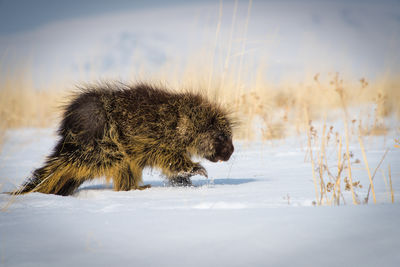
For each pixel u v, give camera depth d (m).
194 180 21.48
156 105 19.12
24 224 10.86
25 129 50.00
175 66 34.81
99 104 18.59
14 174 23.89
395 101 44.66
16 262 8.15
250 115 34.44
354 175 19.17
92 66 42.34
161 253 8.44
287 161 26.19
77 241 9.34
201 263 7.91
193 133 19.45
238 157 29.22
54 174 18.00
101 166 18.33
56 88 52.06
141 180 19.69
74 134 18.11
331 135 35.59
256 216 10.60
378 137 34.44
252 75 36.09
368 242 8.52
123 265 7.93
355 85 43.47
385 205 11.16
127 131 18.67
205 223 10.22
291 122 41.94
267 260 7.93
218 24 31.86
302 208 11.27
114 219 11.09
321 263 7.74
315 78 36.03
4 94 49.12
